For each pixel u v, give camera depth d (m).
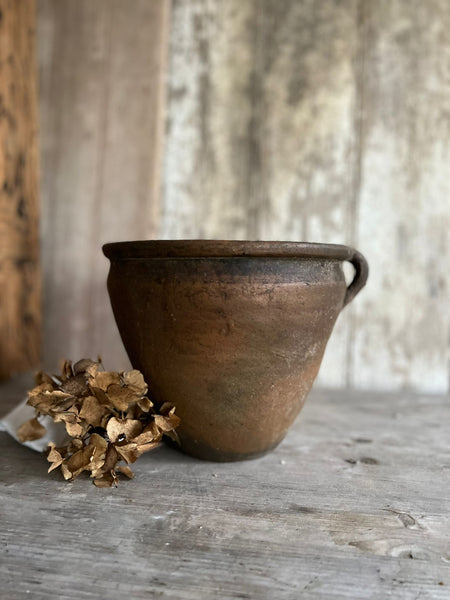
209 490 0.37
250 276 0.36
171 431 0.41
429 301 0.67
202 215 0.69
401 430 0.52
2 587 0.26
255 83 0.67
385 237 0.67
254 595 0.26
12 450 0.44
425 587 0.27
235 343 0.36
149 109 0.68
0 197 0.62
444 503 0.36
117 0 0.68
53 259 0.71
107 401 0.38
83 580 0.27
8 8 0.63
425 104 0.66
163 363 0.38
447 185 0.66
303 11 0.66
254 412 0.39
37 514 0.33
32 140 0.69
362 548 0.30
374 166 0.66
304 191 0.67
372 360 0.68
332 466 0.42
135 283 0.38
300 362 0.39
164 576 0.27
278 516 0.33
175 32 0.68
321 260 0.38
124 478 0.39
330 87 0.66
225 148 0.68
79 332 0.71
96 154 0.69
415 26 0.65
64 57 0.70
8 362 0.66
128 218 0.69
